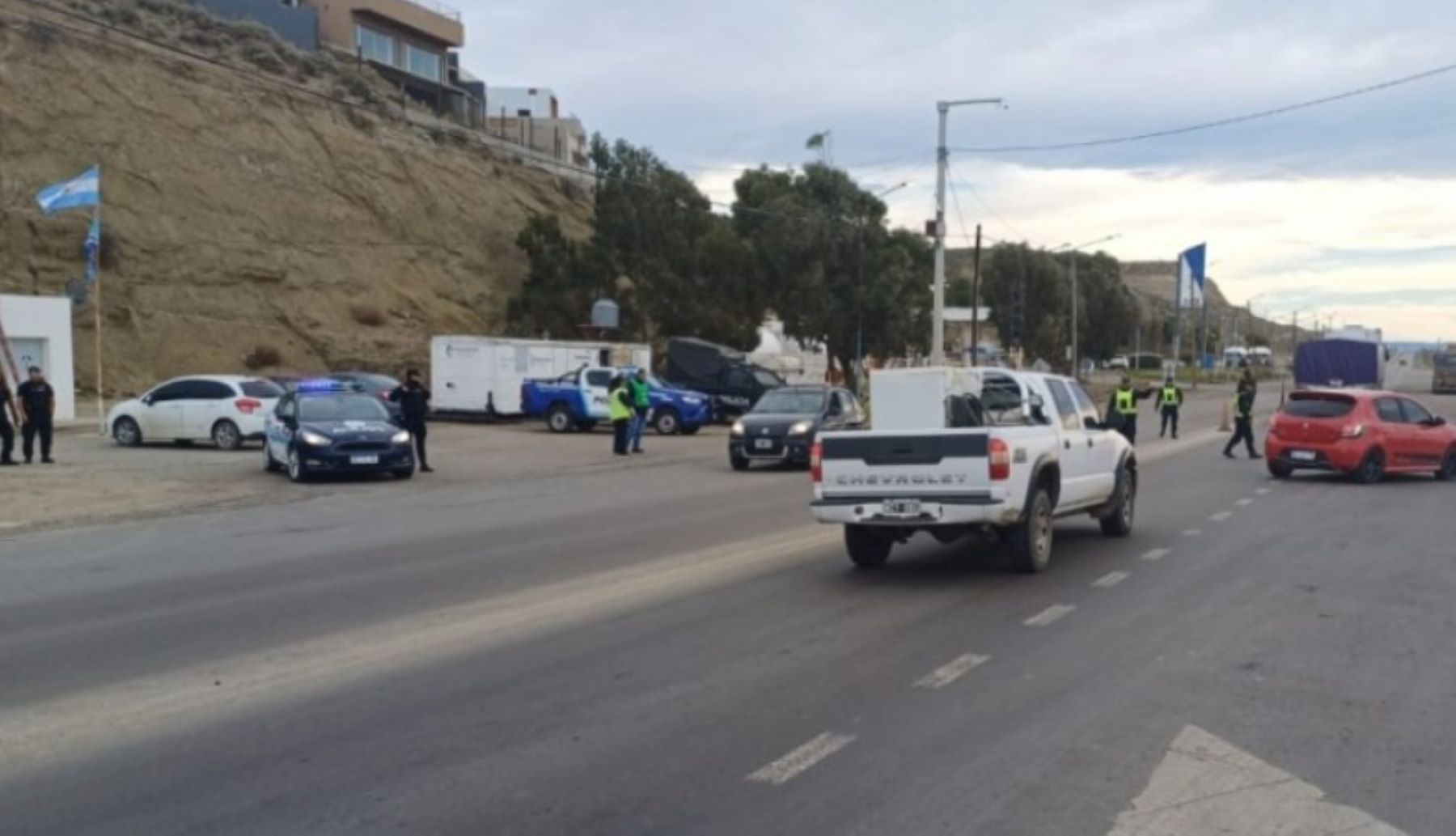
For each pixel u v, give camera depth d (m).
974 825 5.44
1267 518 16.70
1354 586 11.41
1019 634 9.29
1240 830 5.39
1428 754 6.43
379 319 51.56
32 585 11.79
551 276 55.41
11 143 46.31
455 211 58.53
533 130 90.25
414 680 7.99
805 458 24.94
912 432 11.73
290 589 11.41
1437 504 18.50
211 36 57.50
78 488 20.72
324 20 69.25
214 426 29.16
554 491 20.95
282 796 5.84
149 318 45.72
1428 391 85.19
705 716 7.13
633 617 9.95
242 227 50.34
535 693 7.66
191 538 15.25
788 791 5.89
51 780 6.07
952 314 56.25
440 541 14.66
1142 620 9.84
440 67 76.62
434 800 5.79
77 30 50.38
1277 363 174.88
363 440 22.39
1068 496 13.15
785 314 53.06
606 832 5.39
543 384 38.25
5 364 31.80
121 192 47.91
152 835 5.37
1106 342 88.06
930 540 14.56
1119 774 6.10
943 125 39.88
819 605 10.45
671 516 17.09
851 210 53.47
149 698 7.56
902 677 8.00
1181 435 37.66
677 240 55.84
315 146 55.00
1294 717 7.09
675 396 37.59
